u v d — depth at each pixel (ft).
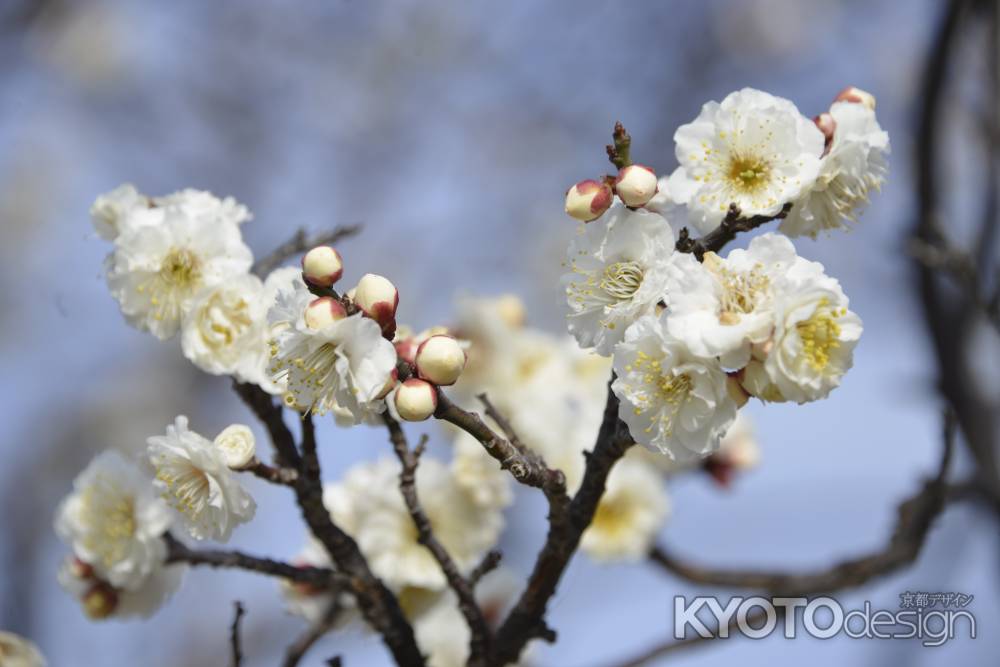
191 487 2.15
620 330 2.07
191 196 2.27
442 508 2.48
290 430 2.23
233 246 2.23
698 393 2.02
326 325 2.02
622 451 2.12
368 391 2.02
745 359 2.02
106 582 2.33
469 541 2.47
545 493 2.12
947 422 2.52
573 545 2.16
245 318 2.20
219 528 2.14
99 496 2.30
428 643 2.44
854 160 2.10
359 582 2.26
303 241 2.34
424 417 2.03
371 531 2.45
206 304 2.20
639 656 2.51
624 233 2.08
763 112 2.10
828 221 2.12
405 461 2.23
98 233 2.27
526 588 2.20
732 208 2.08
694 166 2.11
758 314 2.01
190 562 2.30
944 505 2.54
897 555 2.55
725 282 2.03
